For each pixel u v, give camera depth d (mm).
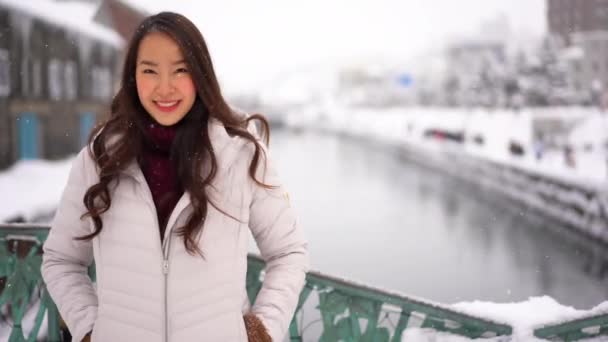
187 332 1460
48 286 1593
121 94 1559
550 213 15188
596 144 33125
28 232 2248
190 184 1445
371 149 39250
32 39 20516
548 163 23750
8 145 18672
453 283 8797
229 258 1513
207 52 1537
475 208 16469
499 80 45656
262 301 1593
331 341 2125
